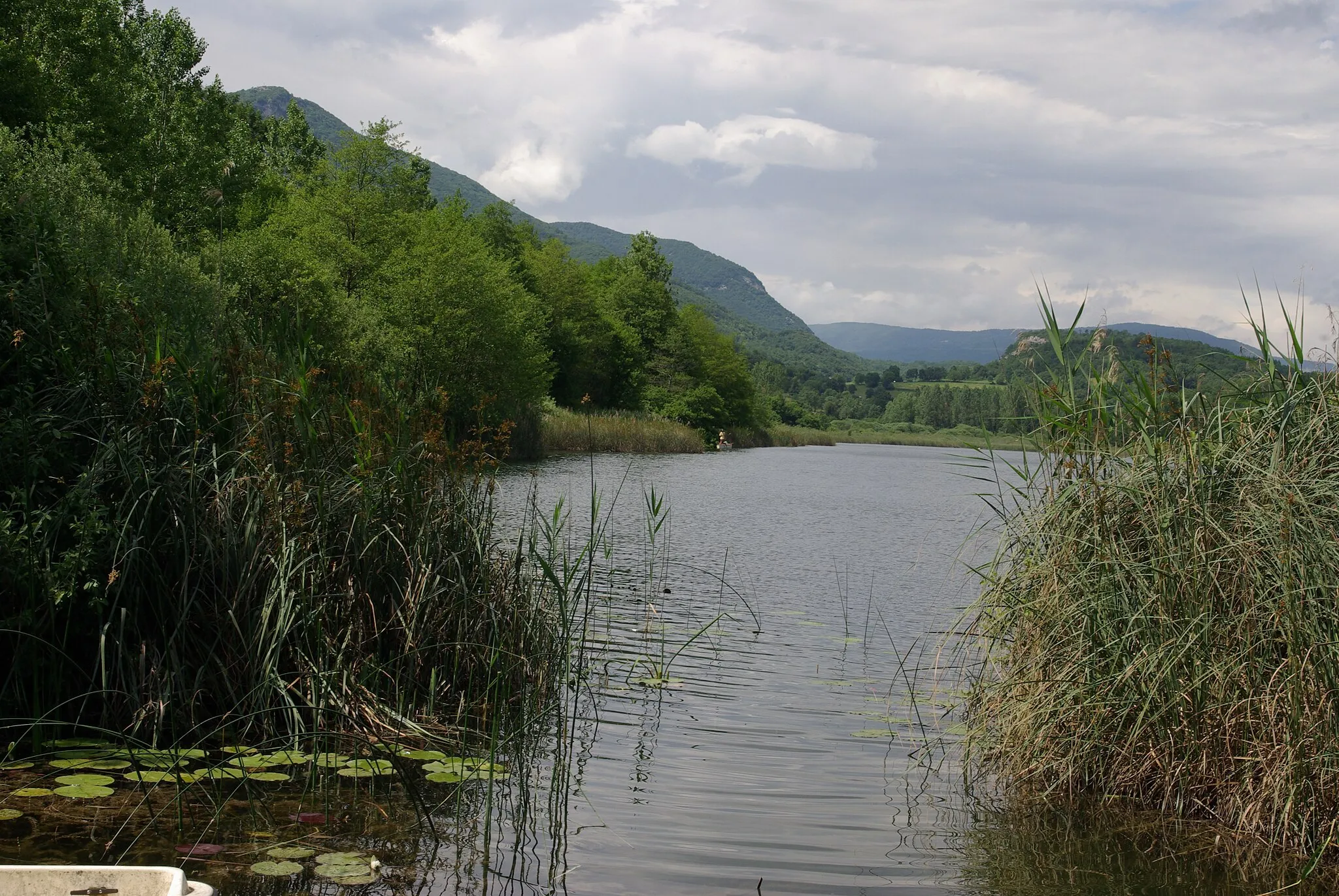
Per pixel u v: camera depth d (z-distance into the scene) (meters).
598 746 6.56
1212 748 5.59
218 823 4.82
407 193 48.19
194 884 3.26
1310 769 5.12
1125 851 5.10
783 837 5.14
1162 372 6.45
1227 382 6.38
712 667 8.85
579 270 73.88
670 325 86.50
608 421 54.59
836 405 158.62
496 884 4.38
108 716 5.87
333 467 7.17
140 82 34.06
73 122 27.86
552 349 69.00
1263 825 5.28
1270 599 5.53
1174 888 4.65
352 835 4.81
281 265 28.22
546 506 18.64
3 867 3.19
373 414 7.39
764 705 7.68
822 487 34.34
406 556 6.89
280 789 5.34
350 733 6.01
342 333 28.16
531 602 7.78
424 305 38.41
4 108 23.81
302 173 47.91
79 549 5.83
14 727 5.65
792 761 6.39
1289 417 5.99
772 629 10.52
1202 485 5.99
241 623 6.21
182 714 5.89
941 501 29.70
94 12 29.09
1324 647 5.19
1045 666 6.24
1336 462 5.93
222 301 11.83
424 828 4.95
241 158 41.28
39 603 5.79
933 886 4.60
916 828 5.33
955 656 7.76
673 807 5.50
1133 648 5.91
